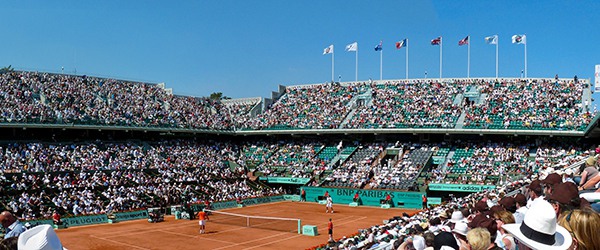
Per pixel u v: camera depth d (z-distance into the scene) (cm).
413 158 7294
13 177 5406
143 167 6769
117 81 8675
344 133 7794
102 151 6800
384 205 6500
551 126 6612
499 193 3173
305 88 9869
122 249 3812
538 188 1177
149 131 7575
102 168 6356
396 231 2598
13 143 6325
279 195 7400
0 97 6562
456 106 7719
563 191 834
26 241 598
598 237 550
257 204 6925
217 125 8538
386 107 8206
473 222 934
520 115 7094
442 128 7169
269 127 8506
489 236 743
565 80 7831
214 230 4728
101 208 5378
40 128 6525
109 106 7581
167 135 8206
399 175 6931
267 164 8038
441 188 6456
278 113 8994
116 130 7294
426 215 3228
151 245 3972
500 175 6262
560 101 7181
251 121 8906
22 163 5856
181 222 5275
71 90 7575
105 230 4706
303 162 7881
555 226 587
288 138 8800
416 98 8300
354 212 6094
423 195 6294
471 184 6238
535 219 595
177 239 4244
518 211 1052
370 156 7650
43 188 5450
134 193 5962
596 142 6644
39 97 7081
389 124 7594
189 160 7544
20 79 7262
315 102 9088
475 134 7481
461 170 6738
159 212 5447
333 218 5594
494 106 7500
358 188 6919
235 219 5491
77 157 6406
